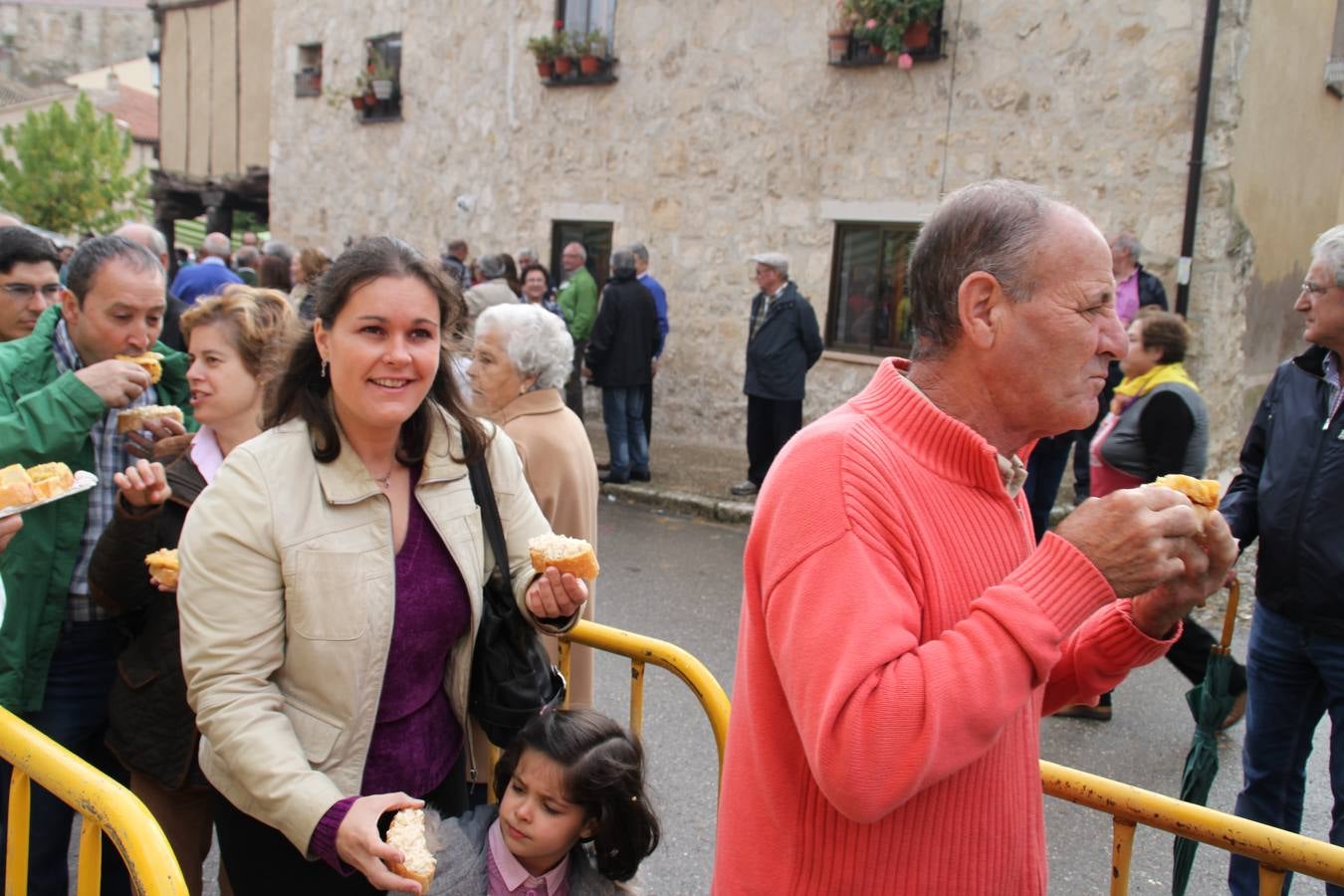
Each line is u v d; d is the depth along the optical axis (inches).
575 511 128.0
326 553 68.1
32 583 94.0
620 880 81.6
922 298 59.3
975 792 56.5
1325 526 109.0
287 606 67.9
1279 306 367.6
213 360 94.9
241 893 75.3
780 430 330.3
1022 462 63.3
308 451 70.1
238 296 98.1
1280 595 113.3
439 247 547.2
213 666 65.9
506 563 78.4
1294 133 354.3
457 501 75.4
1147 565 51.5
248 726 64.8
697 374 432.8
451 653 77.2
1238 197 317.1
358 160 596.4
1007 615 50.7
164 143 809.5
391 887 61.1
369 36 578.2
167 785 91.8
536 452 125.6
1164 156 316.8
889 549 53.6
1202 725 116.0
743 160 411.2
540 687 80.2
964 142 354.3
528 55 481.7
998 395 57.5
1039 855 61.5
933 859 55.6
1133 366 177.6
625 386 350.6
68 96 1793.8
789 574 54.0
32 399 93.7
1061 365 55.4
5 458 91.8
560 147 474.0
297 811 63.0
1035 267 54.6
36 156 1400.1
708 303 426.9
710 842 139.6
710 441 431.5
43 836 97.7
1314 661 111.8
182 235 1258.6
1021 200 56.1
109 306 100.9
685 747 167.3
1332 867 67.5
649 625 224.7
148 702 91.5
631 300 346.9
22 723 71.3
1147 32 315.9
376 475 72.9
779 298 327.6
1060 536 53.1
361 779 70.4
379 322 67.2
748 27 403.9
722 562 276.5
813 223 394.3
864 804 49.9
